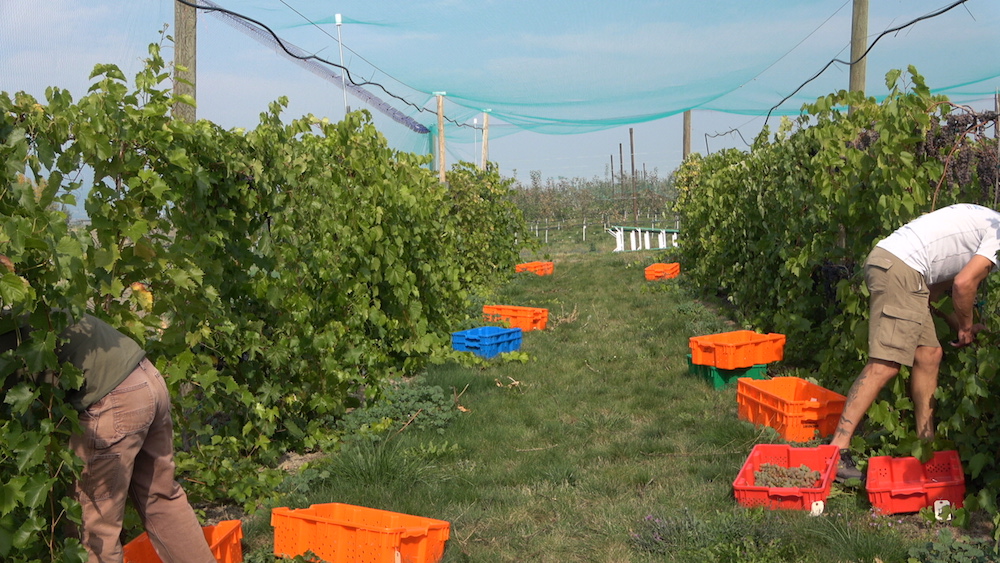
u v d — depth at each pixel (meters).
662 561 3.49
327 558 3.40
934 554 3.30
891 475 4.11
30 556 2.68
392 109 11.78
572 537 3.79
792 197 7.44
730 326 8.98
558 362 7.50
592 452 4.94
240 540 3.53
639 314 10.15
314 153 5.77
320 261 5.68
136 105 3.64
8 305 2.53
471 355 7.60
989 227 4.00
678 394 6.27
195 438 4.63
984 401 3.89
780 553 3.46
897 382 4.31
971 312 3.95
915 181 4.62
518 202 39.38
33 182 2.86
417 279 7.83
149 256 3.55
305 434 5.30
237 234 4.77
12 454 2.60
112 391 2.70
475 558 3.57
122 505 2.82
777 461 4.42
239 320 4.77
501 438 5.26
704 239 11.91
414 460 4.68
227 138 4.59
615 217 39.34
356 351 5.99
